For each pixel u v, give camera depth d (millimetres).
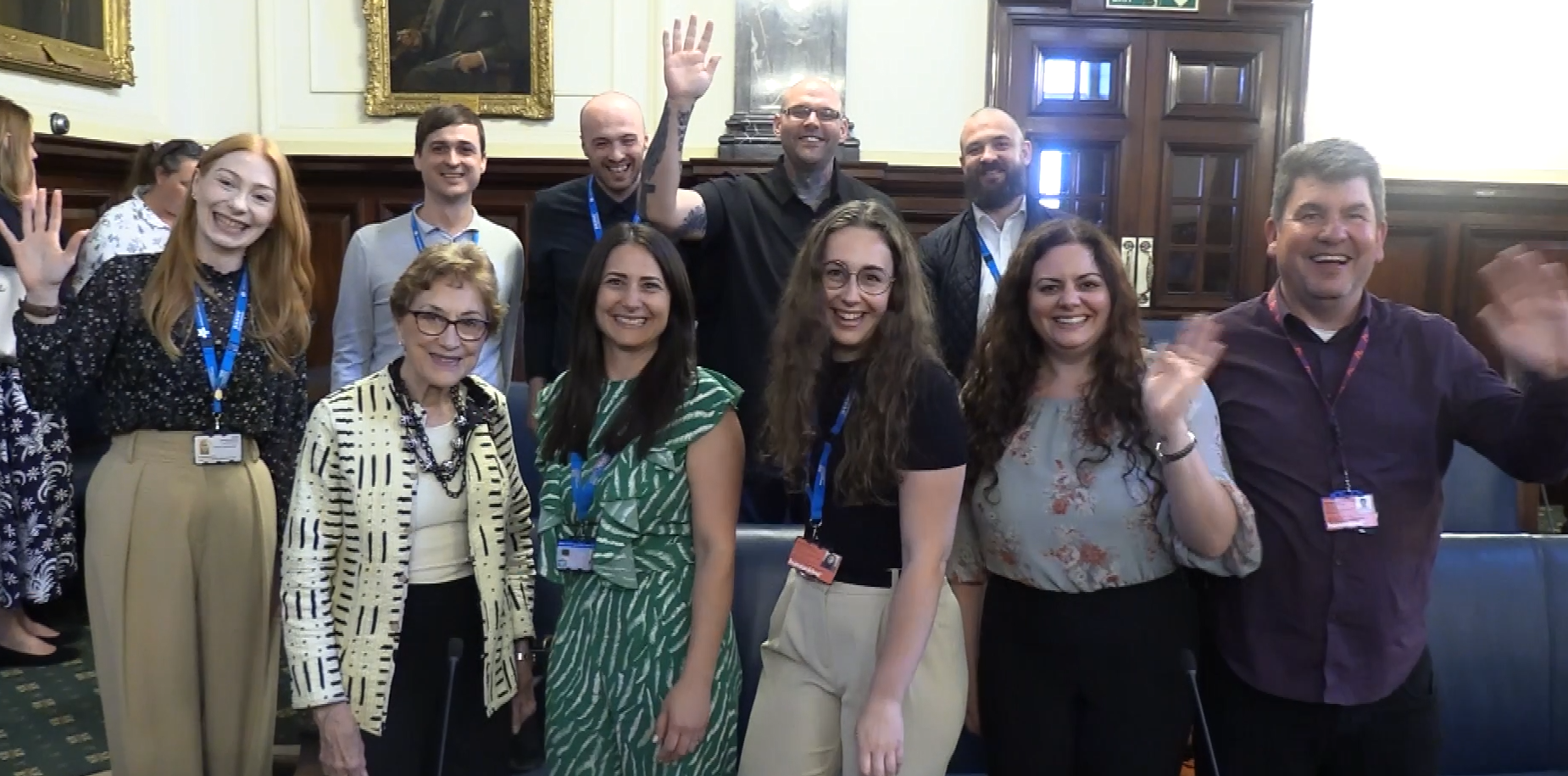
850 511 1748
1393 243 5656
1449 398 1871
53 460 3650
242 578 2383
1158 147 5555
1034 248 1825
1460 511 3465
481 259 2004
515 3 5324
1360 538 1823
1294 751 1871
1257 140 5574
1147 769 1753
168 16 5129
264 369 2389
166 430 2318
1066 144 5559
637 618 1787
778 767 1771
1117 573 1756
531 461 3037
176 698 2326
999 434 1840
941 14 5383
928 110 5422
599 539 1808
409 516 1939
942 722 1749
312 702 1865
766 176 3080
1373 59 5621
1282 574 1855
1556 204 5551
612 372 1871
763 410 2125
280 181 2375
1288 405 1882
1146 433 1753
